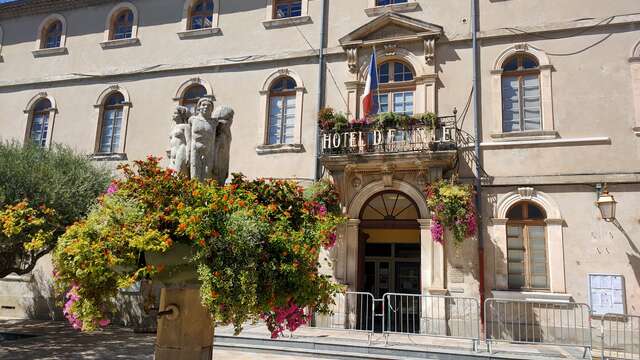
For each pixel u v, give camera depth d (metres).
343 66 13.31
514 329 10.73
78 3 16.27
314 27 13.79
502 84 12.16
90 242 3.70
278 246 3.92
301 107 13.39
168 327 4.07
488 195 11.55
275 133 13.66
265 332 10.38
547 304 10.65
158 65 14.98
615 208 10.67
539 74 11.92
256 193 4.59
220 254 3.70
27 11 16.78
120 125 15.12
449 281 11.25
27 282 14.51
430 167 11.42
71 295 3.79
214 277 3.56
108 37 15.76
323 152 12.11
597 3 11.71
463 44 12.41
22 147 11.43
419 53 12.69
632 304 10.29
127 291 12.91
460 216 10.91
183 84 14.61
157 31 15.29
